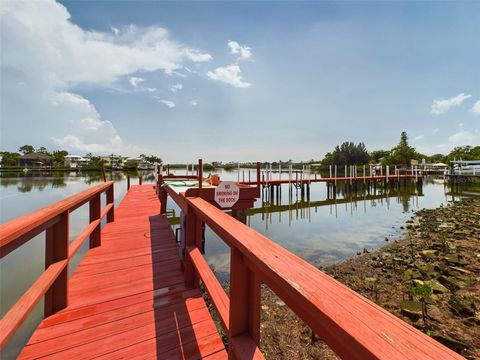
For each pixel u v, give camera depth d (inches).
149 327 77.5
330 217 523.5
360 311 22.9
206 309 87.7
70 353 66.2
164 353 67.1
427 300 160.6
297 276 29.7
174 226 354.6
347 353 21.2
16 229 45.1
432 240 322.7
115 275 113.5
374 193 1000.9
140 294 97.0
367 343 19.3
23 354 65.2
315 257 279.3
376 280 203.9
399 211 589.3
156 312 85.4
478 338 127.0
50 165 2874.0
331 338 23.2
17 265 225.0
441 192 1000.2
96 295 95.7
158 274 115.0
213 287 66.2
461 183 1197.1
